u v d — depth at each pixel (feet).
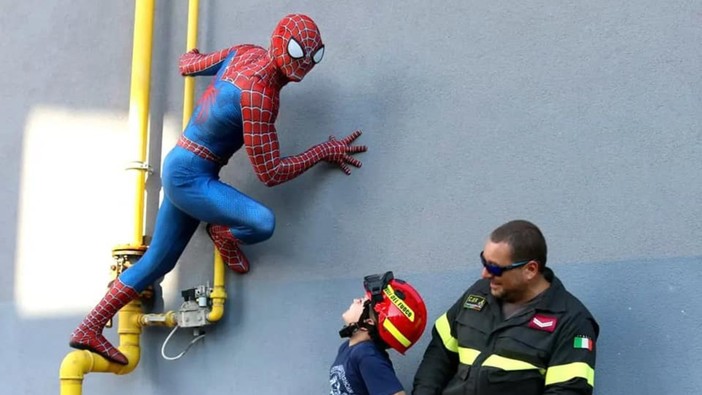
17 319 27.91
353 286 23.03
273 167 22.22
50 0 29.45
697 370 18.99
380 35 23.88
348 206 23.48
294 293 23.79
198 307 24.32
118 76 27.91
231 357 24.32
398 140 23.13
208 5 26.66
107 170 27.50
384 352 19.62
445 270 21.91
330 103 24.26
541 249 18.35
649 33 20.63
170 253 24.00
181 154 22.80
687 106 19.99
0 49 29.91
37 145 28.73
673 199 19.80
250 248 24.59
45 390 27.12
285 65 21.95
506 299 18.65
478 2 22.70
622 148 20.51
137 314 25.18
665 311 19.48
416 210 22.58
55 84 28.84
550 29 21.74
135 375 25.59
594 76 21.06
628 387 19.56
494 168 21.81
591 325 18.10
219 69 23.91
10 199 28.84
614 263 20.15
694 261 19.38
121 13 28.25
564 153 21.09
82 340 24.00
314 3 24.99
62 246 27.76
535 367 17.87
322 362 23.04
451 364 19.61
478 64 22.44
